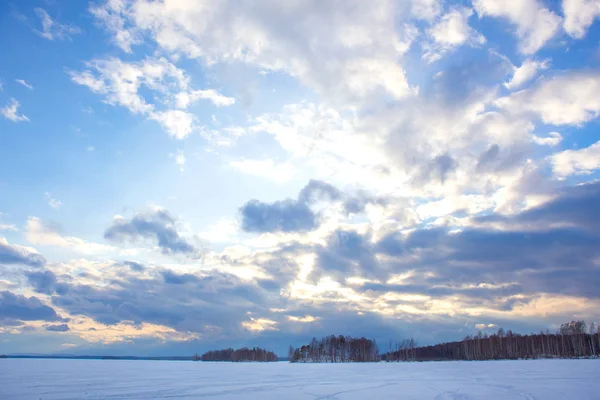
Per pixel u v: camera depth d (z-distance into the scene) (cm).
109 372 8312
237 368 10694
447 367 9094
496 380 5147
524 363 10031
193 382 5441
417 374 6762
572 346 15225
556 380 4978
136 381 5678
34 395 3938
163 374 7500
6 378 6312
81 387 4725
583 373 6112
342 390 4291
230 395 3925
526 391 3903
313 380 5706
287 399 3619
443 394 3819
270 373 7788
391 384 4909
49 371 8662
